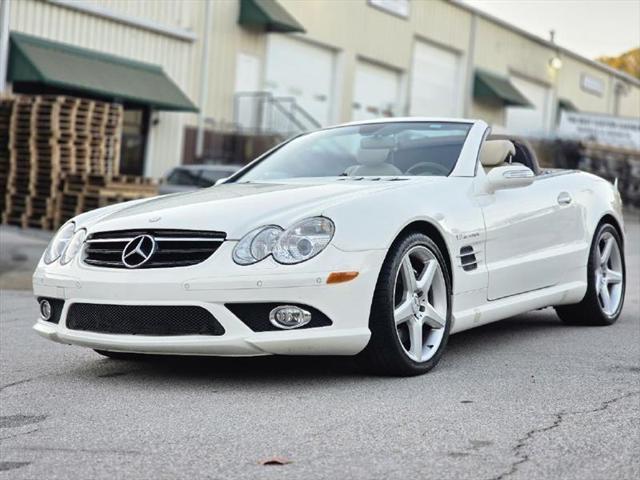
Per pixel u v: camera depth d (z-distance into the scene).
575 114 28.33
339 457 3.08
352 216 4.20
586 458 3.08
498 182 5.14
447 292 4.65
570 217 5.84
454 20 30.98
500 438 3.32
